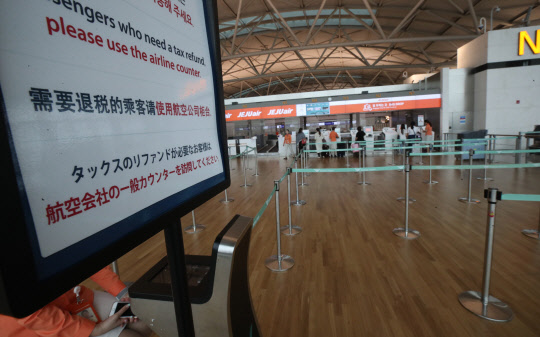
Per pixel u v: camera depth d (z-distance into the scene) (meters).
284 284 2.46
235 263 1.01
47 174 0.40
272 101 13.17
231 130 14.62
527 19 11.16
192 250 3.28
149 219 0.61
